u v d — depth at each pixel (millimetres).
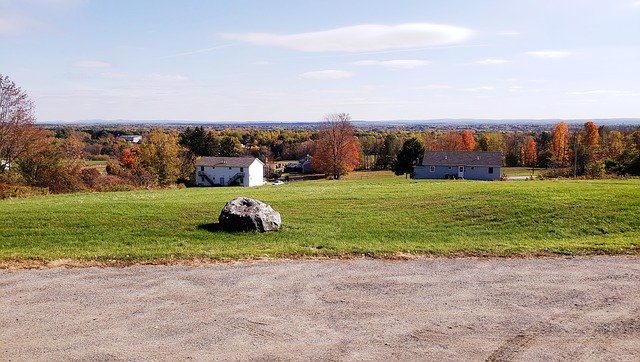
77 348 8195
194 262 13422
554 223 18312
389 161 107375
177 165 74312
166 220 19078
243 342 8445
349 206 23188
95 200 26406
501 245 15125
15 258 13633
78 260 13539
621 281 11469
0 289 11148
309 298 10578
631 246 14609
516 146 113250
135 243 15656
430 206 22484
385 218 20078
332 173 83250
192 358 7867
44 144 46500
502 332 8742
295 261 13555
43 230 17141
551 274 12117
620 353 7895
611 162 61094
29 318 9461
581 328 8859
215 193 33281
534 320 9242
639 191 24562
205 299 10539
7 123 44344
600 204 20719
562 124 100500
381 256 14062
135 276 12156
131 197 29375
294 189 35375
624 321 9141
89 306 10109
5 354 7957
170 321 9336
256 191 34219
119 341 8477
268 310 9898
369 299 10492
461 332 8766
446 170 75750
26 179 45625
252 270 12664
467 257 13891
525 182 36781
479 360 7734
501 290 10969
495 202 22328
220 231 17406
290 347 8242
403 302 10297
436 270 12625
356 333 8781
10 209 21234
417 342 8391
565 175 59531
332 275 12227
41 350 8109
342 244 15453
